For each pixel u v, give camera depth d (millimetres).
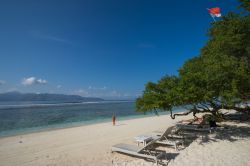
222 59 9914
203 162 6977
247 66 10523
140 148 8328
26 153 9961
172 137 10609
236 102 8953
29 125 23609
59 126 21766
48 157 9078
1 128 21469
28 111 48062
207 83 8992
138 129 15883
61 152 9844
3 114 40188
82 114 38219
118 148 8492
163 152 8367
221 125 13094
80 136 13969
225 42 10719
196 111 11820
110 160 7992
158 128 15852
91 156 8805
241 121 14328
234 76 8516
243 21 10719
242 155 7316
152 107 8938
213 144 8945
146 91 10227
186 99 8438
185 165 6859
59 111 47219
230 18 11766
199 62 11086
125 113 39406
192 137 10547
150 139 9586
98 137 13266
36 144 11977
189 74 9375
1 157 9375
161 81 10203
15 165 8195
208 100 9453
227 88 8734
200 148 8539
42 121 27719
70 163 8031
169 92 8969
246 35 10617
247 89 9203
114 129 16500
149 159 7738
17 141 13117
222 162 6840
